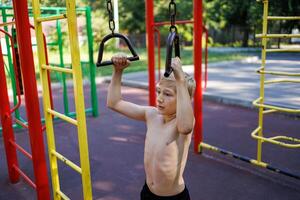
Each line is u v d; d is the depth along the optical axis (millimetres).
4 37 5027
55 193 2678
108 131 5320
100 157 4203
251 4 16703
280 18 3080
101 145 4660
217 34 20281
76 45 2049
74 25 2021
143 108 2041
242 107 6664
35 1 2359
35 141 2631
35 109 2580
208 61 13359
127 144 4688
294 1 13414
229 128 5289
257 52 16234
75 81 2084
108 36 1907
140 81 9547
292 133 4965
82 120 2148
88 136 5078
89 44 5922
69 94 8320
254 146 4445
